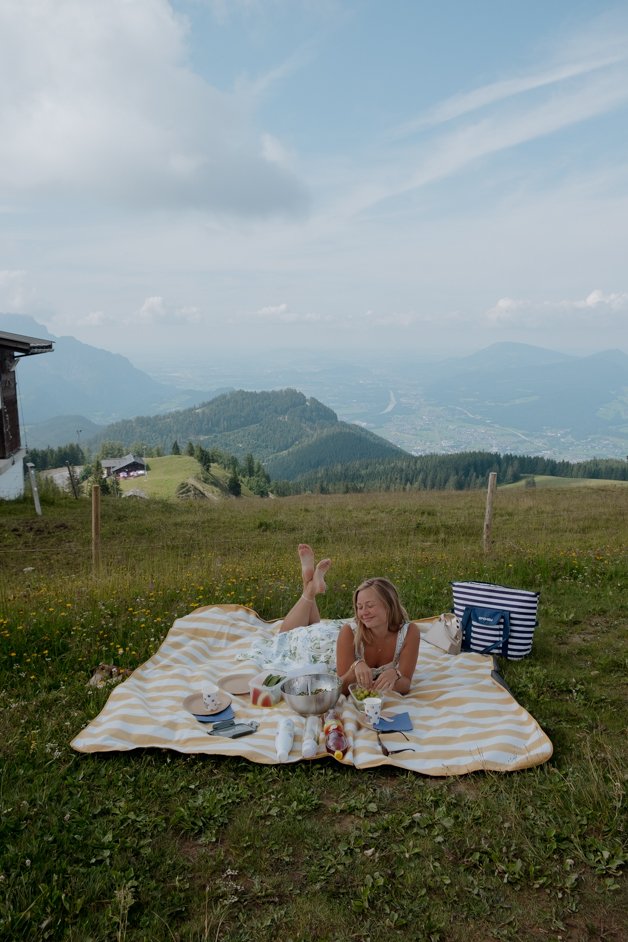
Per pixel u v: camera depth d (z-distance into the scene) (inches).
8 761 163.8
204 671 219.0
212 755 165.2
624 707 192.7
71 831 134.4
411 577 360.5
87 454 6486.2
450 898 113.9
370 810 140.6
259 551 569.9
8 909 109.7
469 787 150.5
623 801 137.0
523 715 181.8
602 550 437.1
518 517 781.9
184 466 3656.5
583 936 105.2
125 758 165.3
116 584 351.3
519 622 235.6
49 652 252.8
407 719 181.6
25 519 745.6
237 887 118.2
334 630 225.5
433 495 1188.5
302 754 163.9
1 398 859.4
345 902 114.0
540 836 129.7
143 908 113.3
